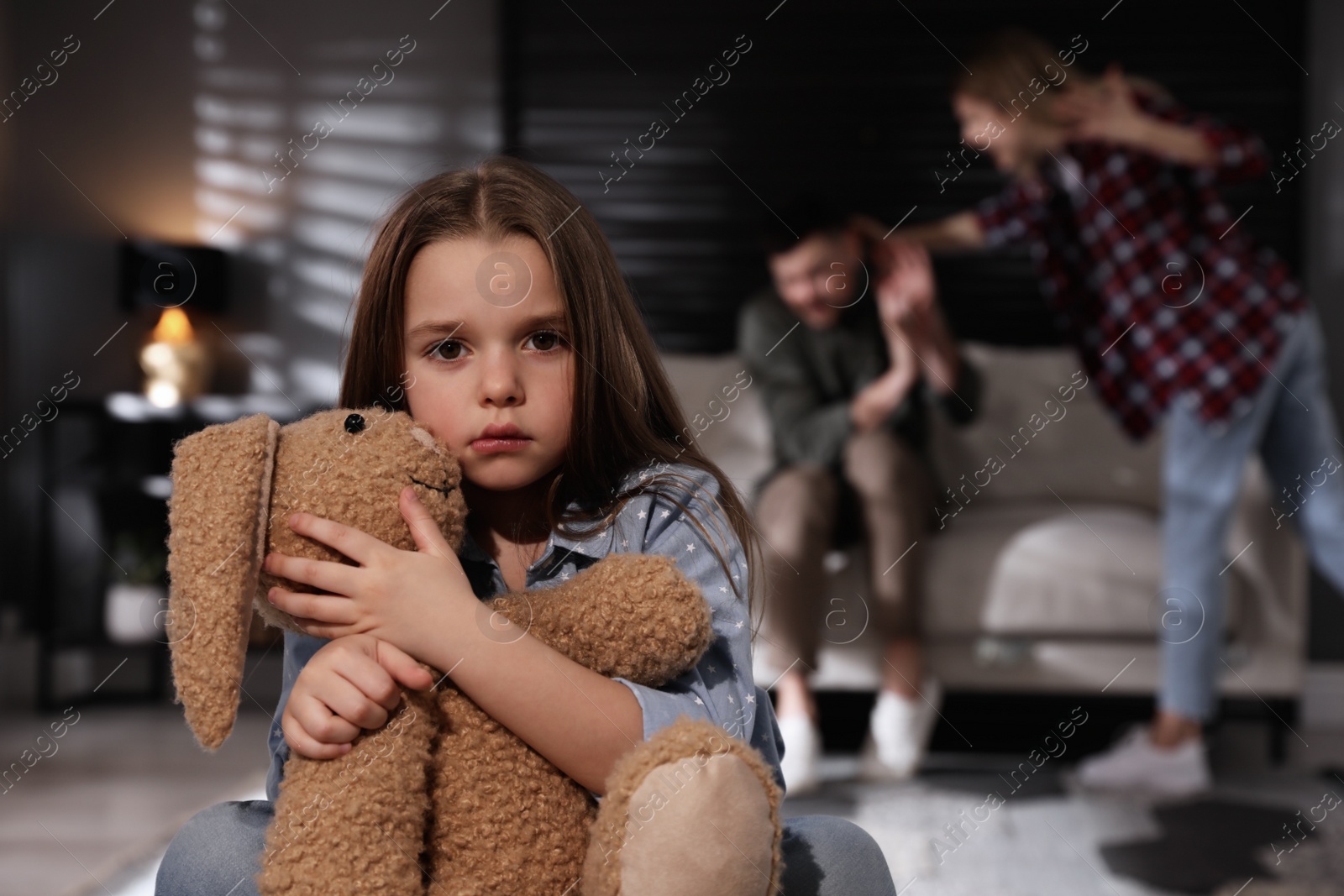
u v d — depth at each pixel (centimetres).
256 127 345
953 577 233
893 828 185
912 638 225
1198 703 222
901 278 275
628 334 85
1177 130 247
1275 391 235
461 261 76
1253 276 237
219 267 336
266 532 69
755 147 343
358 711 64
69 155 342
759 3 342
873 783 221
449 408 75
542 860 67
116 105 344
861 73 340
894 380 247
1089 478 273
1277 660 237
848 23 340
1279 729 243
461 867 66
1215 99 327
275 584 69
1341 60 322
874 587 227
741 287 342
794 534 221
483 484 77
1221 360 232
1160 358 240
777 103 343
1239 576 238
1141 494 271
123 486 317
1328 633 304
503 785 67
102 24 343
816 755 216
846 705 305
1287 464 241
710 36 344
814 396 243
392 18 346
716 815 60
